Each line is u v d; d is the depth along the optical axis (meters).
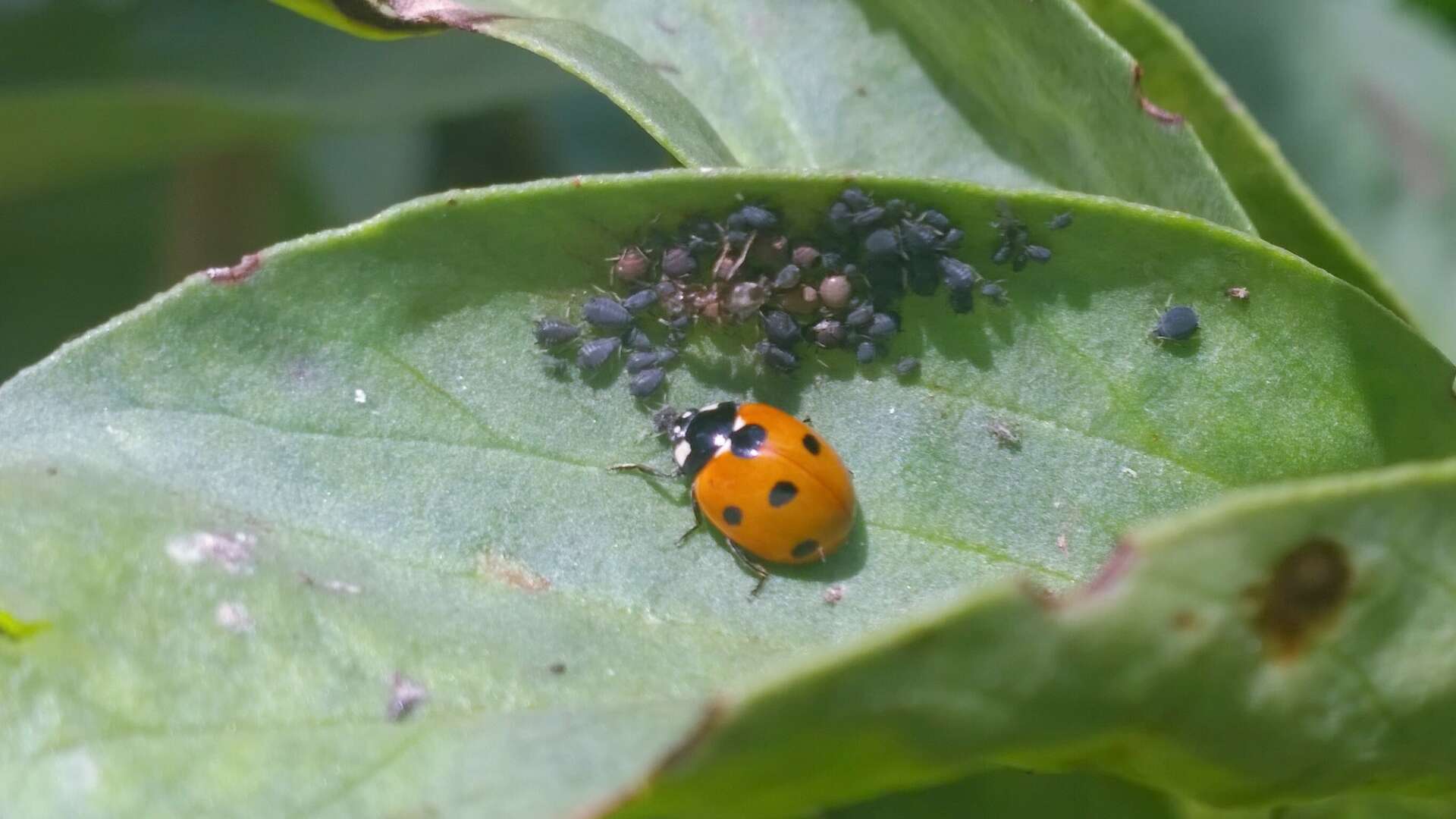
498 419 0.09
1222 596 0.07
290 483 0.08
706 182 0.08
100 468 0.08
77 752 0.08
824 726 0.07
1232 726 0.08
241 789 0.08
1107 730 0.08
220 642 0.08
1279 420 0.09
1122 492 0.09
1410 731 0.08
